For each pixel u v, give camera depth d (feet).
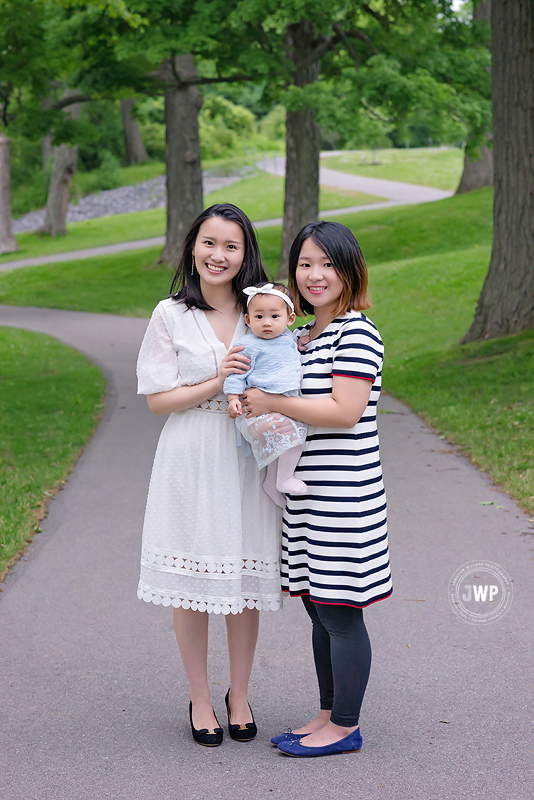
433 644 11.91
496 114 36.24
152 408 9.45
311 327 9.54
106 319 66.85
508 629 12.28
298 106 60.18
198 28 59.47
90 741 9.60
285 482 8.82
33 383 38.04
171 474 9.33
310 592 8.91
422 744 9.32
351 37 70.08
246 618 9.64
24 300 79.92
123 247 114.11
